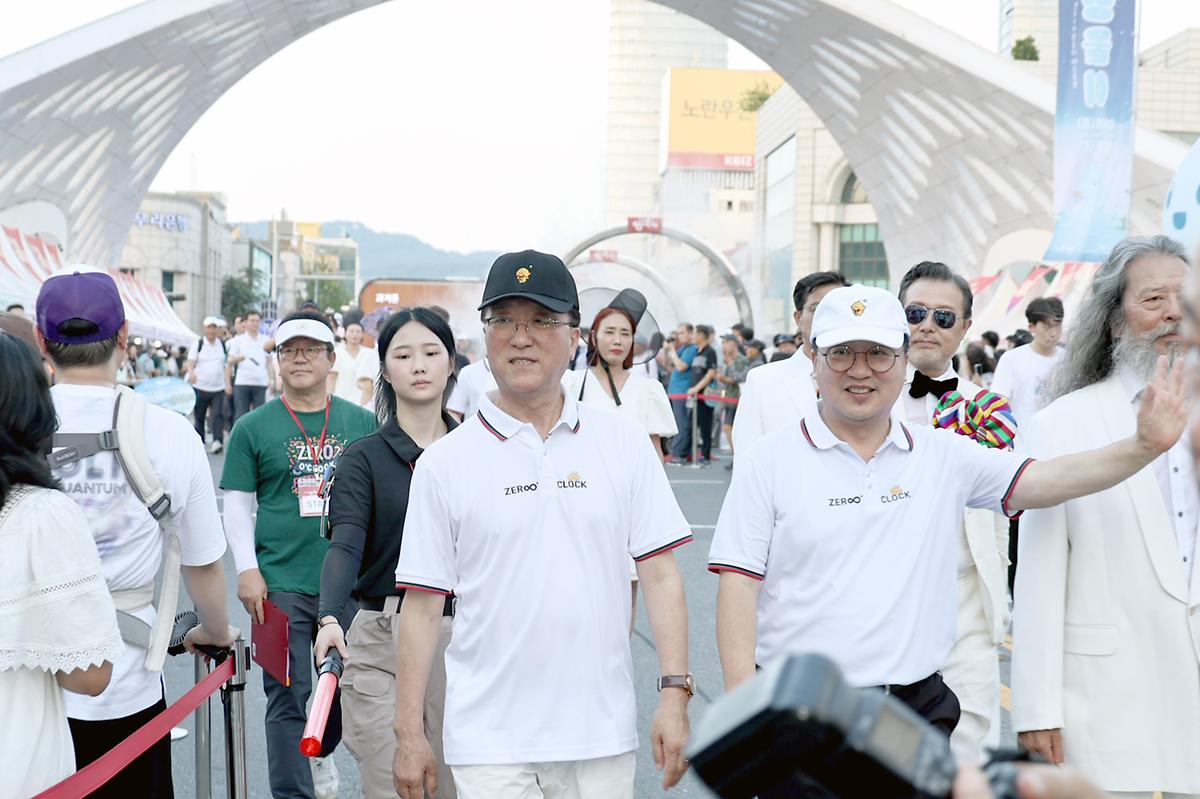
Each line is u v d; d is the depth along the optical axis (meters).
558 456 3.04
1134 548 3.05
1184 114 50.72
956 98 31.88
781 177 70.81
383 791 3.78
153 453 3.34
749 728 0.74
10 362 2.66
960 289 4.38
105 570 3.31
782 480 3.04
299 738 4.44
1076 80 14.55
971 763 0.77
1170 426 2.76
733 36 38.16
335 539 3.82
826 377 2.99
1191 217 5.28
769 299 74.25
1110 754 3.03
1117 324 3.17
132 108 32.94
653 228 37.78
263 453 4.75
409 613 3.09
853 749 0.72
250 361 17.67
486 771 2.92
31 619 2.61
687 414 18.22
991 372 13.42
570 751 2.93
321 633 3.60
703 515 12.25
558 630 2.95
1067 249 14.66
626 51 178.50
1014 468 3.02
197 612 3.89
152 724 3.09
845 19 31.66
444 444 3.08
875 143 37.47
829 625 2.96
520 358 3.02
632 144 178.12
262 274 146.50
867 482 3.00
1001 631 3.91
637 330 6.75
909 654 2.95
